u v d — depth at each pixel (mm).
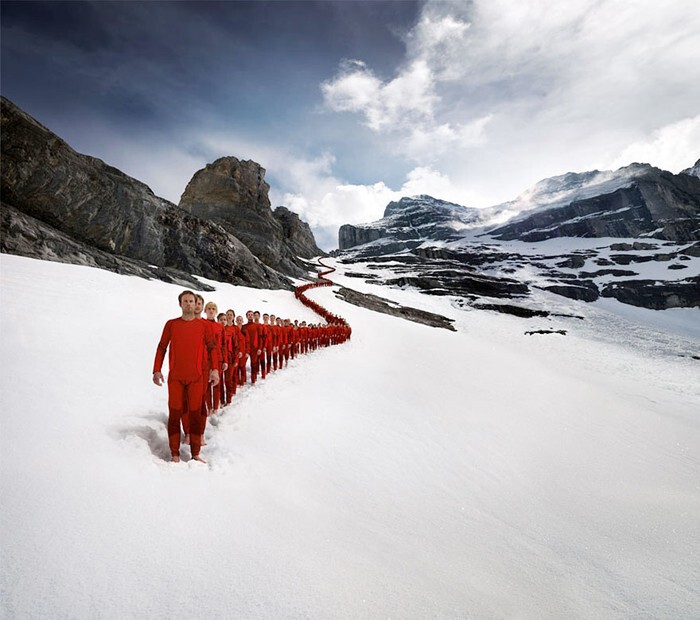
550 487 5391
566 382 16344
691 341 50031
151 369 7137
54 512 2336
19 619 1601
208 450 4426
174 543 2361
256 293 28734
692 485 6508
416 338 24391
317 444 5184
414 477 4828
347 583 2330
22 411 3756
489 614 2371
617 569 3432
